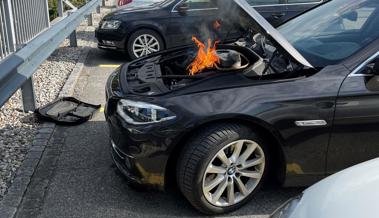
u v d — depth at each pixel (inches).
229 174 138.7
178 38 343.0
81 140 193.9
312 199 94.7
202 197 136.6
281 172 143.6
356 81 137.7
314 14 181.3
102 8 660.7
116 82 158.4
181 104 132.9
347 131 138.6
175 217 142.0
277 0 338.3
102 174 166.6
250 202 149.6
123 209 145.9
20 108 222.7
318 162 141.3
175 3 339.9
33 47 195.2
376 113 137.9
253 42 171.3
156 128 132.5
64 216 141.9
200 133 132.8
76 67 309.1
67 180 162.1
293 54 141.7
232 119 133.4
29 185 157.9
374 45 140.9
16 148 182.2
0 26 249.4
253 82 137.9
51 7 465.7
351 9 169.9
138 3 454.0
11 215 139.8
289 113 134.5
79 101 230.8
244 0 149.8
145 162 135.6
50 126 203.6
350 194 91.1
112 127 145.2
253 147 138.7
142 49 344.2
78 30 465.7
